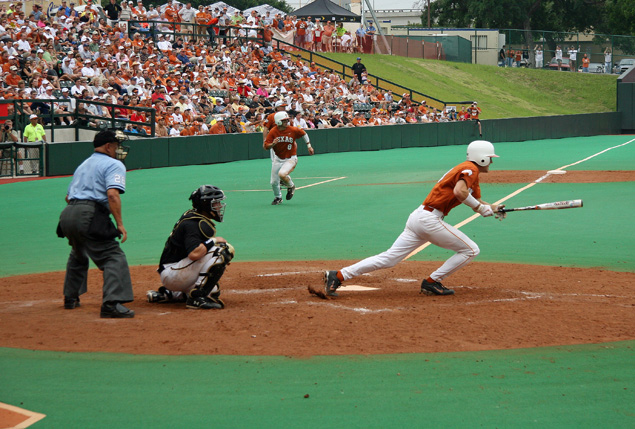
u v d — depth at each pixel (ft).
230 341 33.55
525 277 50.42
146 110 140.87
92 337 34.35
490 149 42.78
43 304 42.75
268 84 190.08
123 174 38.42
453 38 336.49
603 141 234.79
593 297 43.45
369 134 192.44
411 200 95.35
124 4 190.70
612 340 33.55
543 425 24.18
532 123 242.37
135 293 46.14
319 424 24.34
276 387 27.68
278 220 80.59
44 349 32.50
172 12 203.62
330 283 43.16
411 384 27.96
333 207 89.97
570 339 33.73
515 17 384.06
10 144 125.80
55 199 100.68
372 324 36.47
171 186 113.09
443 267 43.91
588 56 347.56
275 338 34.01
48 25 159.43
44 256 62.75
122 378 28.73
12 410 25.63
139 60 166.09
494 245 65.00
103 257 38.40
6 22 147.43
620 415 24.95
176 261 40.81
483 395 26.78
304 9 287.28
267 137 90.43
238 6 407.23
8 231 76.23
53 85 139.74
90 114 142.10
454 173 42.39
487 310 39.55
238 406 25.89
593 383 27.96
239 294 45.16
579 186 107.65
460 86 301.02
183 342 33.42
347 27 323.78
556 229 73.05
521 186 108.58
